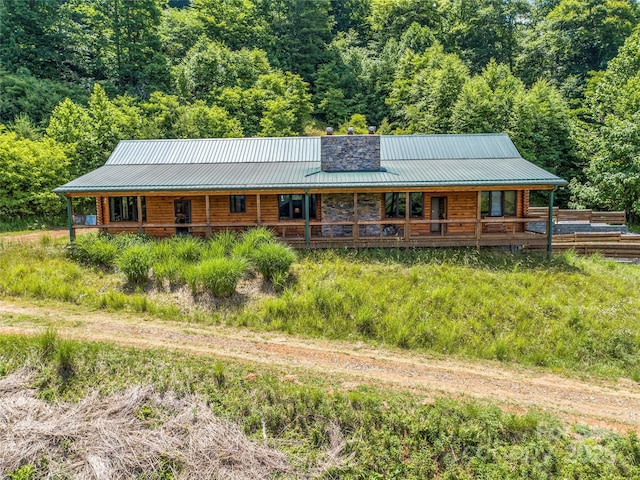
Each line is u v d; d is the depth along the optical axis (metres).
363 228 18.88
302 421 7.46
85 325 10.36
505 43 60.09
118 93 44.62
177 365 8.48
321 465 6.88
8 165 26.25
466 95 36.09
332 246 17.03
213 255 14.55
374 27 66.00
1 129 30.05
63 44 48.09
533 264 15.88
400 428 7.32
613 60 35.50
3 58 43.12
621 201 27.44
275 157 21.59
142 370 8.31
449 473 6.82
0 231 24.30
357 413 7.49
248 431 7.35
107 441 6.86
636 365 10.27
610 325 11.58
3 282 12.50
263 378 8.25
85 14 52.84
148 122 35.81
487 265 15.49
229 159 21.50
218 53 46.72
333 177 17.70
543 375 9.66
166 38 55.94
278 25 59.72
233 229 19.06
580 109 37.84
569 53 51.78
